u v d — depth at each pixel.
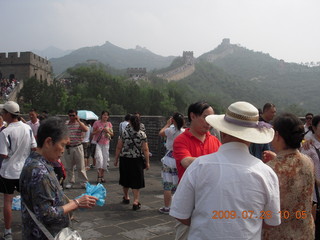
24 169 2.16
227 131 2.05
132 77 100.38
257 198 1.95
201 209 1.99
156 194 6.96
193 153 3.19
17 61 57.59
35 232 2.10
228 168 1.98
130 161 5.80
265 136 2.08
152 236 4.55
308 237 2.43
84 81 67.19
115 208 5.83
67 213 2.24
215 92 106.94
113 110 55.38
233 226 1.91
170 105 64.56
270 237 2.46
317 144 3.58
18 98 47.34
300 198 2.42
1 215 5.22
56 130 2.23
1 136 4.09
